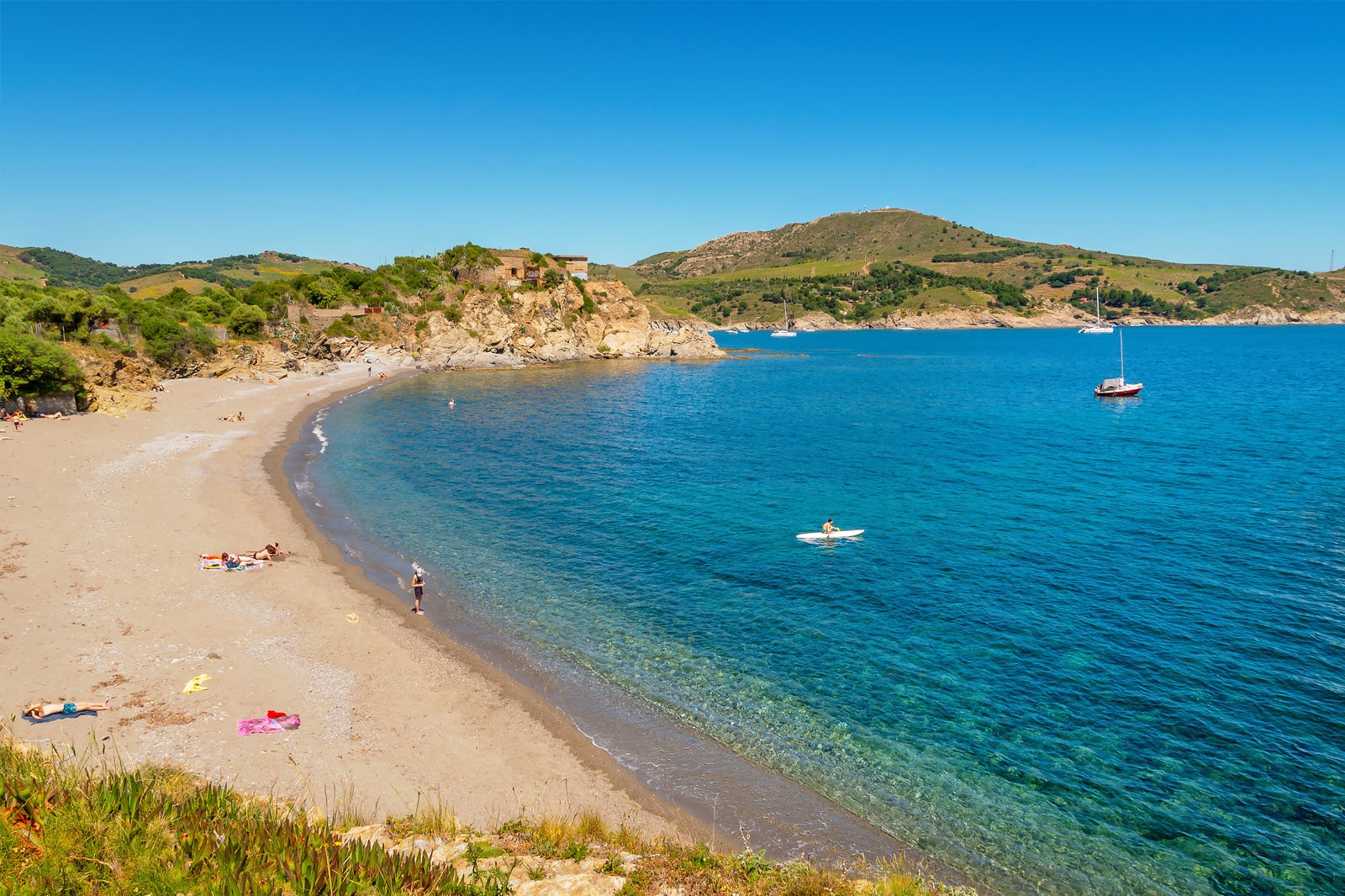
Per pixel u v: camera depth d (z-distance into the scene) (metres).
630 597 33.06
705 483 54.81
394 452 65.50
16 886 9.85
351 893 10.75
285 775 19.22
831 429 80.69
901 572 36.03
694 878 13.48
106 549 34.38
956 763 21.22
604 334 183.50
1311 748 21.55
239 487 48.97
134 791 12.31
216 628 27.52
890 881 14.58
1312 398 100.12
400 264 175.00
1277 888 16.70
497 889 11.69
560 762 20.94
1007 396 110.44
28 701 21.62
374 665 25.89
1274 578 34.47
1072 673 26.03
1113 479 55.12
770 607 31.97
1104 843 18.14
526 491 52.16
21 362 60.91
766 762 21.31
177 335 98.94
